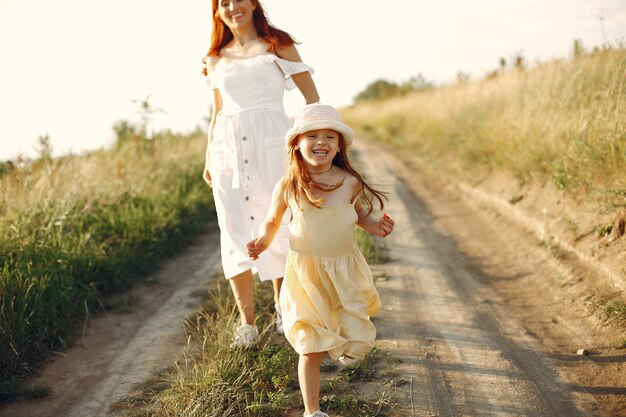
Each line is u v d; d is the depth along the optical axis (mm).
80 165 7965
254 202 4211
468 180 10547
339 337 3033
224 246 4219
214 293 5574
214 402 3354
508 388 3580
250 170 4191
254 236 4203
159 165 9633
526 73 10430
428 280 5852
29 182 6738
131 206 7438
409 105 24531
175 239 7477
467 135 11867
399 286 5707
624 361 3723
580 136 6531
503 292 5352
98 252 5867
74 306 5012
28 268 4758
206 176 4594
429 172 13328
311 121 3096
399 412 3355
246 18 4172
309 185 3180
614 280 4734
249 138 4180
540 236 6402
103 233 6477
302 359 3135
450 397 3510
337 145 3199
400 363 3984
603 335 4113
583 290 4852
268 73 4191
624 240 5117
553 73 8633
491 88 12438
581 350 3949
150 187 8555
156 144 10367
